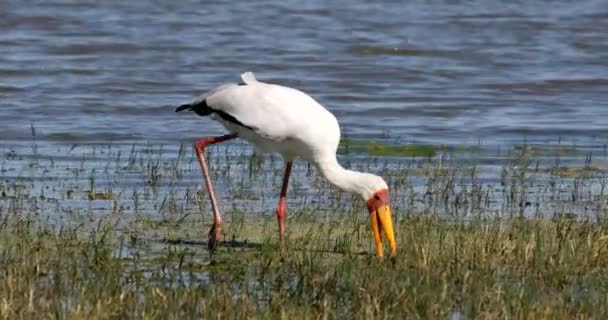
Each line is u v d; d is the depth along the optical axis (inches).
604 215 519.2
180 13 1202.0
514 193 572.1
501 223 498.3
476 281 398.3
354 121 803.4
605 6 1312.7
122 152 669.9
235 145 702.5
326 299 371.9
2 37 1069.8
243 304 365.1
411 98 895.7
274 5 1263.5
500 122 808.9
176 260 435.2
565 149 713.6
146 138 720.3
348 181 458.6
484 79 975.0
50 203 530.3
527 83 959.6
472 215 522.0
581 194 576.1
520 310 365.1
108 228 469.4
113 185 574.9
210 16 1195.9
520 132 771.4
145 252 448.5
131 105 830.5
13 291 370.9
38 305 361.4
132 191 561.3
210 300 366.9
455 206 540.4
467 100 891.4
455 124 798.5
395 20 1211.9
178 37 1094.4
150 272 415.2
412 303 370.3
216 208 465.4
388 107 857.5
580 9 1296.8
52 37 1075.3
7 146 681.6
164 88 900.6
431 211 525.7
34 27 1114.1
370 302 366.0
